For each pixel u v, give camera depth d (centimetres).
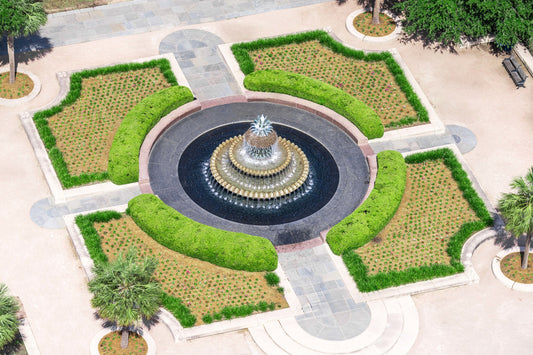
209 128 6469
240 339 5244
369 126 6322
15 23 6191
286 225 5819
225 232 5553
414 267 5562
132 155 6019
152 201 5725
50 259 5606
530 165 6297
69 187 5934
